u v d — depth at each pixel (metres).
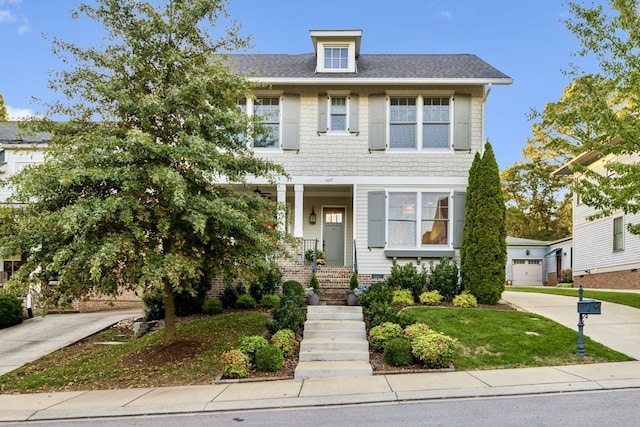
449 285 12.17
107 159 7.64
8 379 8.37
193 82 8.09
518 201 36.06
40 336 11.71
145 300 11.83
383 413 5.61
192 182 8.49
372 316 9.69
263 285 12.31
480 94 13.93
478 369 7.52
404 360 7.82
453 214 13.60
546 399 5.93
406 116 14.04
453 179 13.71
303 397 6.38
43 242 7.57
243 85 8.82
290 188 14.74
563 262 27.23
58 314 14.73
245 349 8.05
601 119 9.88
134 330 11.20
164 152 7.77
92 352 9.82
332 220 15.95
